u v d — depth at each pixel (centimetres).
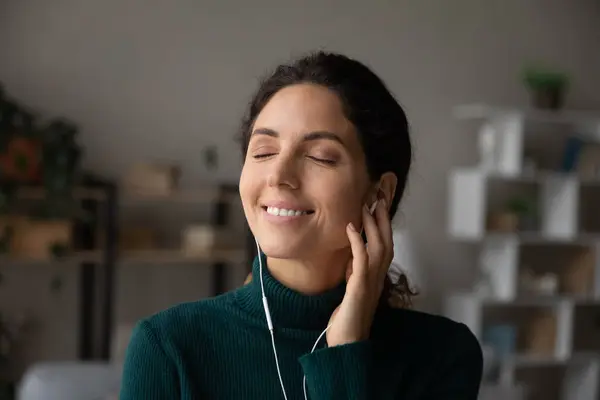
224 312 103
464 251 530
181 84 474
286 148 96
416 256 464
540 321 526
